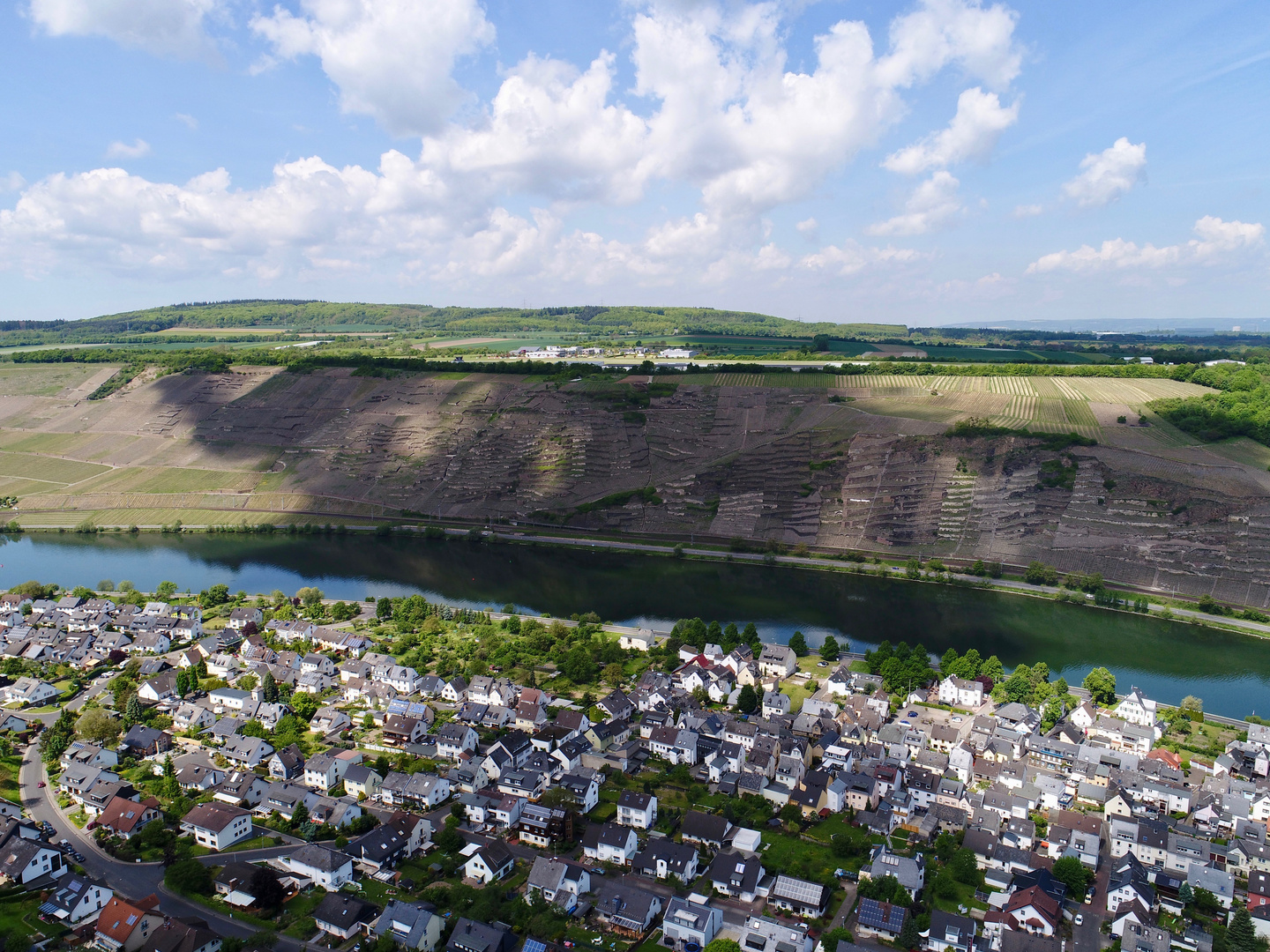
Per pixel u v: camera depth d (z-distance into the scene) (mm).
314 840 167375
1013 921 144375
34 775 195125
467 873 156750
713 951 128500
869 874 154625
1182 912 150000
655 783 194750
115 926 134750
